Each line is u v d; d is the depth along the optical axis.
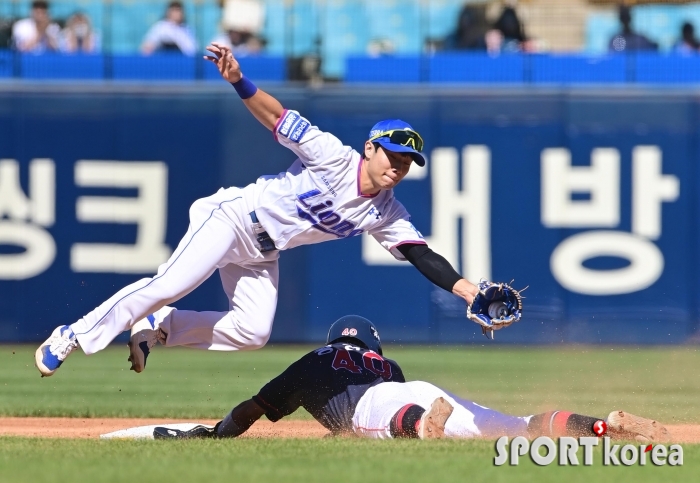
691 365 38.88
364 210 18.84
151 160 44.34
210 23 52.41
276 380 18.61
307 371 18.42
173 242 44.31
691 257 43.97
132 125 44.28
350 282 43.91
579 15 52.25
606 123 44.28
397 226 19.16
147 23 52.84
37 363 18.64
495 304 17.61
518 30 52.12
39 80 44.81
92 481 12.68
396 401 17.33
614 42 51.75
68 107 44.12
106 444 16.98
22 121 44.09
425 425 16.56
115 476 13.05
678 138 44.06
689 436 20.81
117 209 44.16
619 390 32.09
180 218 44.28
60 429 22.70
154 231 44.22
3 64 47.28
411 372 35.75
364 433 17.55
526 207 44.28
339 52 54.16
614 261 44.16
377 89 44.53
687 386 33.34
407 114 44.47
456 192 44.38
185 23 52.22
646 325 43.97
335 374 18.28
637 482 13.38
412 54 50.06
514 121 44.34
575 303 44.09
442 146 44.44
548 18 52.41
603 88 44.19
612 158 44.22
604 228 44.16
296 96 44.59
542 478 13.41
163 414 25.78
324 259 43.97
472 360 40.00
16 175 44.00
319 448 15.80
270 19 52.50
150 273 44.19
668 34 53.34
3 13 51.16
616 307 44.03
